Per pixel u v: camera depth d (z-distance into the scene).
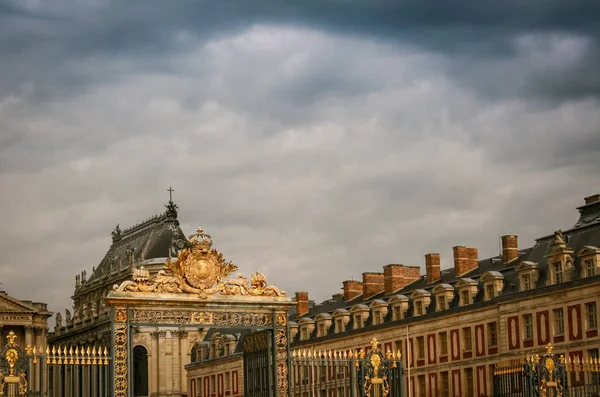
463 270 117.19
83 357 49.97
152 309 51.75
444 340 114.12
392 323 120.31
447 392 113.06
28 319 164.25
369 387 54.81
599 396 59.59
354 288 134.88
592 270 97.38
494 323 107.88
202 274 52.72
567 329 98.50
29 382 48.31
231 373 144.00
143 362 189.00
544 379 56.53
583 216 104.06
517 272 105.50
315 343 131.50
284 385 53.41
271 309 53.88
